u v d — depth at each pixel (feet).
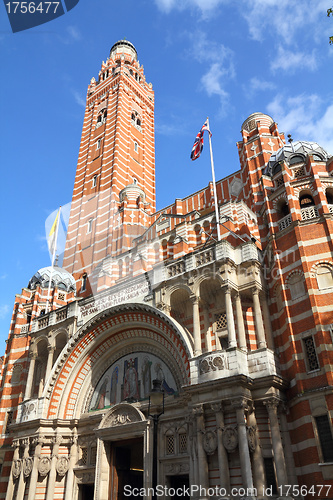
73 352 106.73
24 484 97.35
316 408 70.23
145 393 95.86
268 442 73.67
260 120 128.77
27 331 138.51
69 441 101.91
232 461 70.54
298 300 81.51
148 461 84.89
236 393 72.33
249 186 115.85
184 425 85.66
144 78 234.58
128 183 177.78
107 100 209.97
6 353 139.44
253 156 119.96
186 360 85.76
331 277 79.92
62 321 112.37
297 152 103.65
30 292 149.89
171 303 96.22
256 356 77.66
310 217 90.58
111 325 104.42
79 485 98.48
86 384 107.34
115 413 95.86
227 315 81.51
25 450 100.32
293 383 75.97
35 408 103.45
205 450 72.79
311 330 77.00
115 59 235.61
